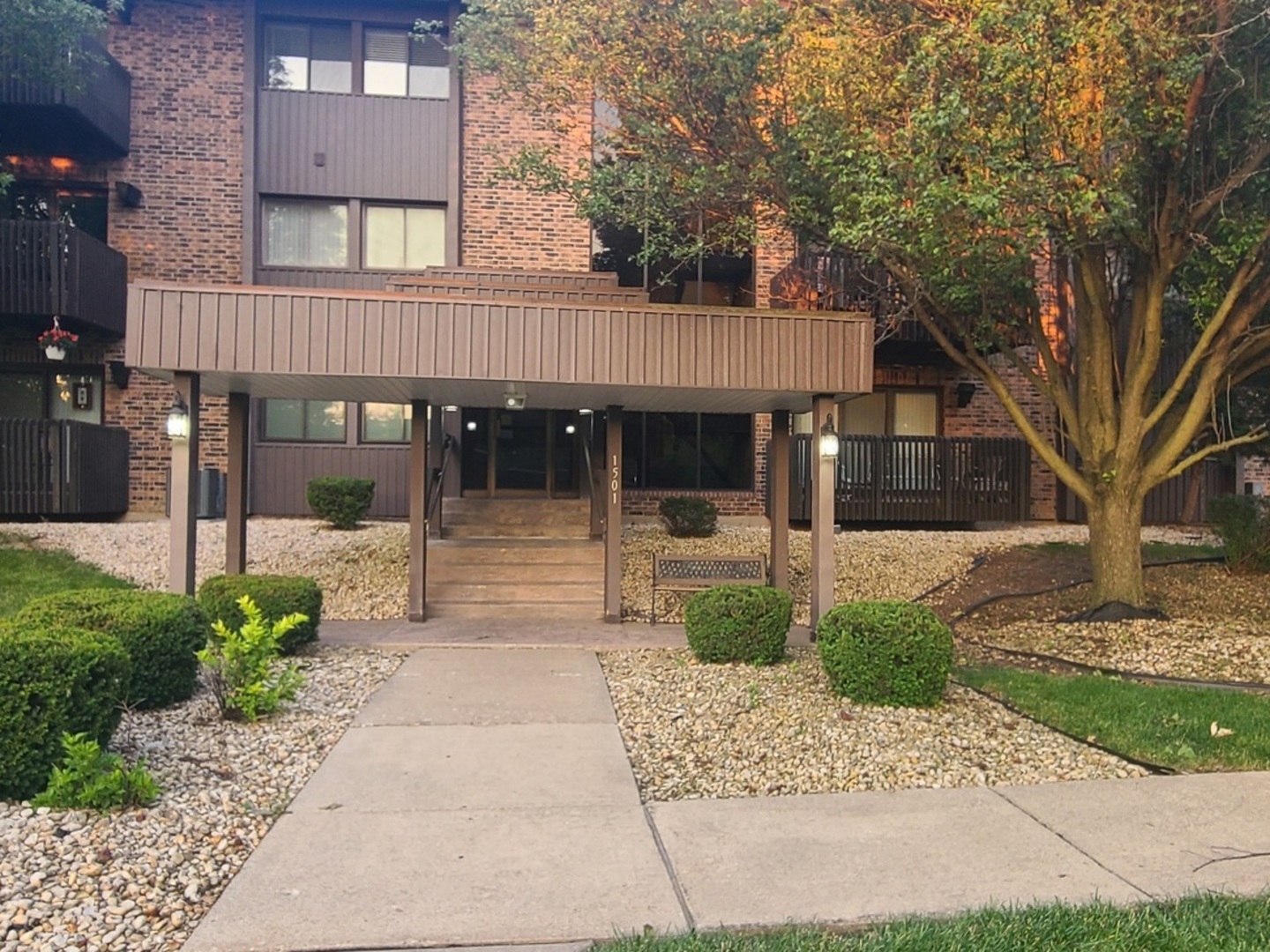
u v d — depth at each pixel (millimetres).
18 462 13344
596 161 11547
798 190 8797
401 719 6078
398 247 15469
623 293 10914
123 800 4270
